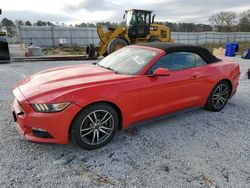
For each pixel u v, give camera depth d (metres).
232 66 4.41
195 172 2.48
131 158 2.73
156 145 3.04
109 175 2.41
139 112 3.20
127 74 3.28
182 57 3.67
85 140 2.82
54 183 2.26
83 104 2.64
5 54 10.85
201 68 3.87
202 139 3.24
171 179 2.36
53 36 29.97
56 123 2.56
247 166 2.62
